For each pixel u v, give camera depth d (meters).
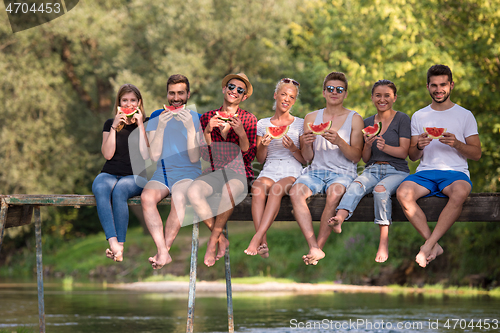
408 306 9.58
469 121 5.29
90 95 23.25
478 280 12.60
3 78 18.78
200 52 19.12
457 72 11.27
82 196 5.31
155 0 19.33
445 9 12.36
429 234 5.10
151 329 7.50
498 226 12.68
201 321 8.15
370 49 13.30
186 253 17.53
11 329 7.47
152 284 14.36
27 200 5.28
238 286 13.59
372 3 11.93
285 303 10.21
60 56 22.17
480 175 12.48
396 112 5.61
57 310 9.49
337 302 10.30
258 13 19.52
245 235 17.69
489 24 11.25
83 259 19.36
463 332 7.03
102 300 11.07
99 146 22.11
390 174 5.44
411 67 11.58
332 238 16.22
